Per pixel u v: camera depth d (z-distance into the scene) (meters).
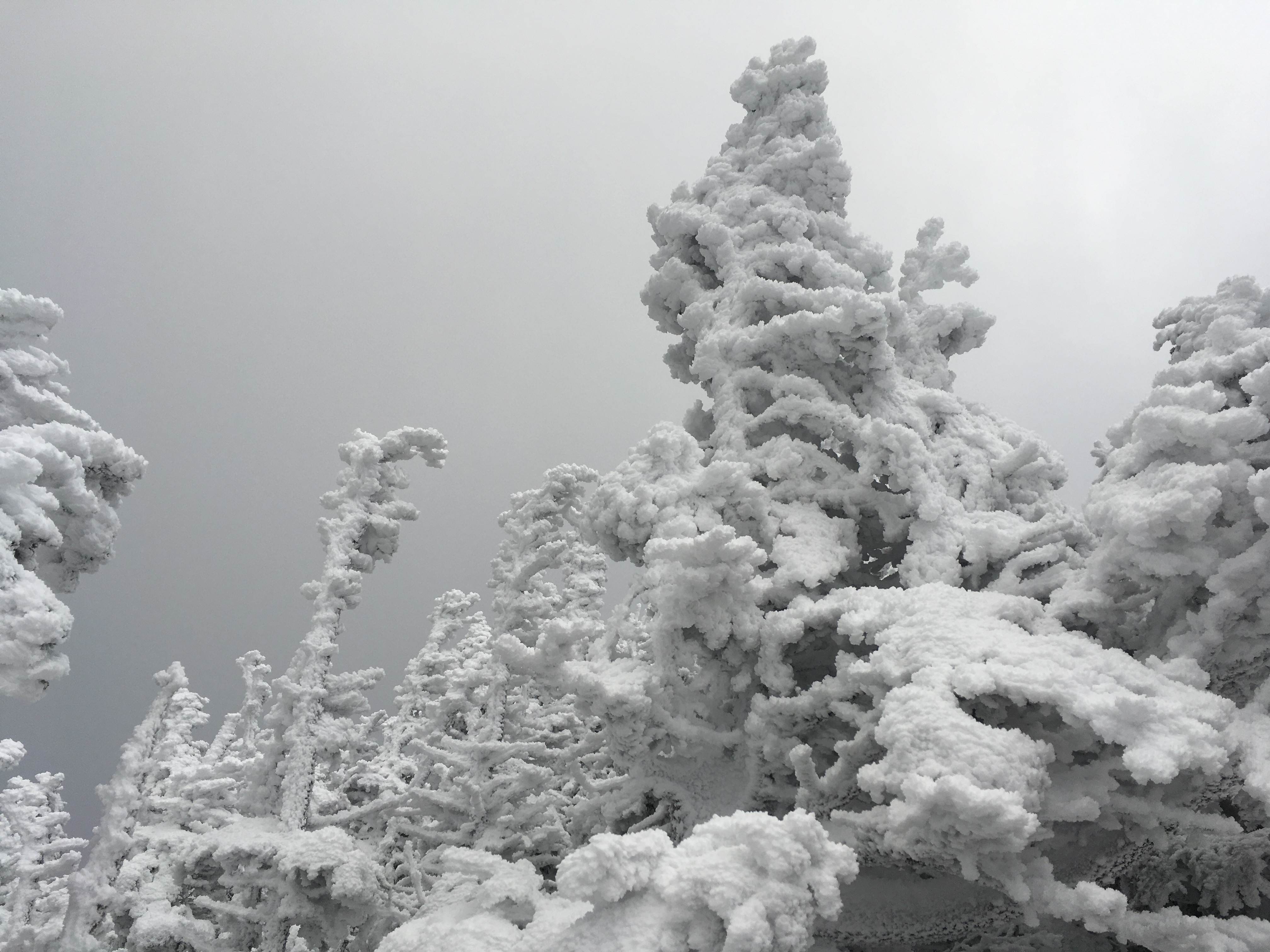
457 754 8.27
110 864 5.20
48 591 4.32
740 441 9.27
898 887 5.79
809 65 12.20
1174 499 5.14
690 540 6.37
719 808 7.27
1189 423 5.46
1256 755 4.46
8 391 5.26
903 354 10.75
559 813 8.71
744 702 7.63
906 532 8.62
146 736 5.55
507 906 4.98
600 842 4.05
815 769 6.68
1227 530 5.35
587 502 9.11
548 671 6.92
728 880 3.91
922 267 11.38
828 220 11.07
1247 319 7.15
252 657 9.62
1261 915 6.27
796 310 9.78
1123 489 5.85
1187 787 5.10
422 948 4.55
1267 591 5.12
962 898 5.68
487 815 7.74
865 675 5.85
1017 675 4.91
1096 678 4.89
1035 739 5.21
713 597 6.86
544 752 8.03
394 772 9.89
